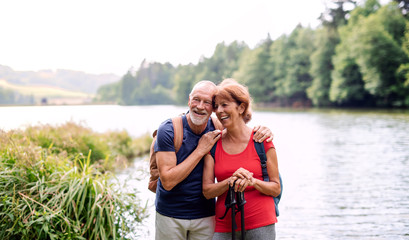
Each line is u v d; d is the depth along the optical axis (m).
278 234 5.11
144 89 118.81
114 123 28.33
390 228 5.27
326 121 30.31
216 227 2.79
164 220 2.87
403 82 44.12
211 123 2.98
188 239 2.94
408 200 6.73
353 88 50.78
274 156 2.72
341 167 10.23
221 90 2.69
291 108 66.06
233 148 2.74
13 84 111.44
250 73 80.38
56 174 3.96
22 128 8.45
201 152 2.71
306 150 13.99
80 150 8.36
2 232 3.37
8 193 3.63
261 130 2.74
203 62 100.75
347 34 53.66
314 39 69.81
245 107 2.71
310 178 8.86
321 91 60.41
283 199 6.99
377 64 45.06
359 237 4.94
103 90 136.62
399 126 22.73
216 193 2.68
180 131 2.78
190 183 2.80
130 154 12.75
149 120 33.16
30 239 3.42
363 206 6.41
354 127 23.41
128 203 4.29
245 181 2.53
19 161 3.93
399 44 45.56
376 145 14.64
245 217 2.69
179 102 103.19
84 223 3.66
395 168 9.84
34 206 3.47
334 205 6.51
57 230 3.51
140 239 4.40
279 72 75.75
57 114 35.88
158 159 2.75
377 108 48.44
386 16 46.62
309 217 5.84
